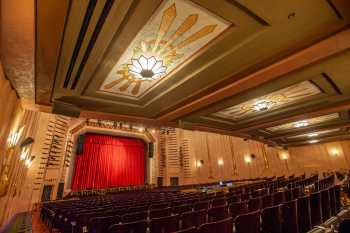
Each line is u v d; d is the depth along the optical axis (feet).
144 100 21.86
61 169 39.81
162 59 14.80
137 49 13.66
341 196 16.39
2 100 13.44
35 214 27.55
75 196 42.37
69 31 10.75
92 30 10.98
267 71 15.75
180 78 17.43
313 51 13.43
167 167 56.80
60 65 13.65
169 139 59.88
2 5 8.38
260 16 10.85
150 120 27.35
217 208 12.07
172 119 27.22
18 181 25.29
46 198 34.55
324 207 12.64
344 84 19.12
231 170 58.75
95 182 49.47
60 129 38.73
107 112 23.68
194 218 11.07
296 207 10.55
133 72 16.34
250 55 14.25
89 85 17.40
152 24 11.59
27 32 9.94
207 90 19.60
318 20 11.23
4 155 16.28
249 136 41.29
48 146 34.58
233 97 21.54
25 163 26.91
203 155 57.82
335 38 12.30
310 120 33.63
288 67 15.21
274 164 61.41
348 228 5.60
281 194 16.74
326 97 22.61
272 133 42.22
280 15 10.82
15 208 26.20
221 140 60.80
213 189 35.86
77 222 12.67
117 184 52.95
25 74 13.71
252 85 17.92
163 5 10.28
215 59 14.64
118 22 10.62
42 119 33.71
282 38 12.61
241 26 11.63
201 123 31.04
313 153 58.03
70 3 9.25
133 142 59.00
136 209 14.23
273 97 22.94
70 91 17.57
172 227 10.11
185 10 10.69
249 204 13.76
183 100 21.49
